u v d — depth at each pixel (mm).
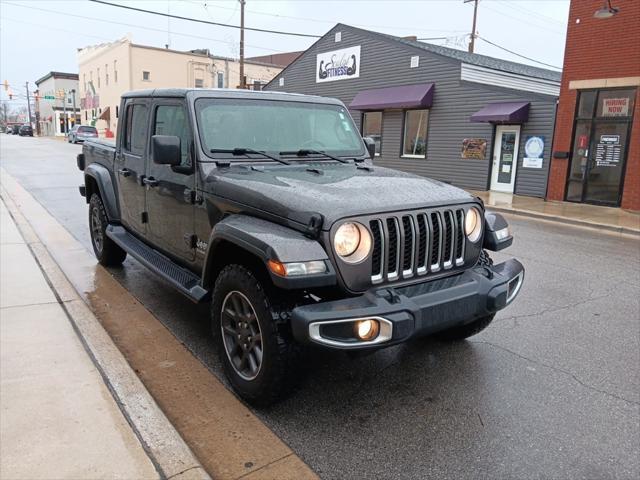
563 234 10344
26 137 61969
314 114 4520
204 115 3971
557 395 3561
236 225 3164
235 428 3064
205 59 44719
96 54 49062
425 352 4203
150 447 2756
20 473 2506
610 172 13688
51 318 4430
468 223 3564
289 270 2740
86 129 41250
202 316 4805
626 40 12898
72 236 7953
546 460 2855
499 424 3193
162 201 4422
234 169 3773
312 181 3484
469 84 16875
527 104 15312
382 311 2811
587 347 4391
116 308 4930
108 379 3428
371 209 3014
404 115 19312
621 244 9484
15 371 3490
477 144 16938
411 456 2863
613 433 3121
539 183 15367
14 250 6691
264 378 3080
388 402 3420
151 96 4613
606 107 13586
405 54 18875
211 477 2613
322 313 2729
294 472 2689
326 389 3572
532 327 4828
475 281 3322
